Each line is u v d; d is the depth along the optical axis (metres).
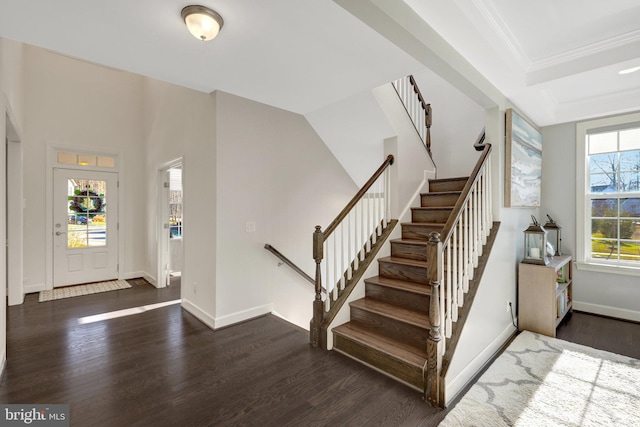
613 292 3.67
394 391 2.14
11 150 3.89
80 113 4.88
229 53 2.24
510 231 3.21
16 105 3.60
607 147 3.72
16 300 3.94
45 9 1.71
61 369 2.39
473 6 1.85
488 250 2.74
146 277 5.32
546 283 3.16
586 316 3.73
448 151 4.97
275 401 2.03
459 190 3.74
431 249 2.04
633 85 3.05
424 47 1.91
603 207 3.77
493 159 2.96
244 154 3.40
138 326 3.26
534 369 2.47
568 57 2.57
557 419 1.89
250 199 3.46
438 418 1.88
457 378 2.16
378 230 3.49
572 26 2.19
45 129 4.57
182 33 1.98
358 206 4.41
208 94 3.31
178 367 2.44
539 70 2.75
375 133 3.64
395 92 3.51
